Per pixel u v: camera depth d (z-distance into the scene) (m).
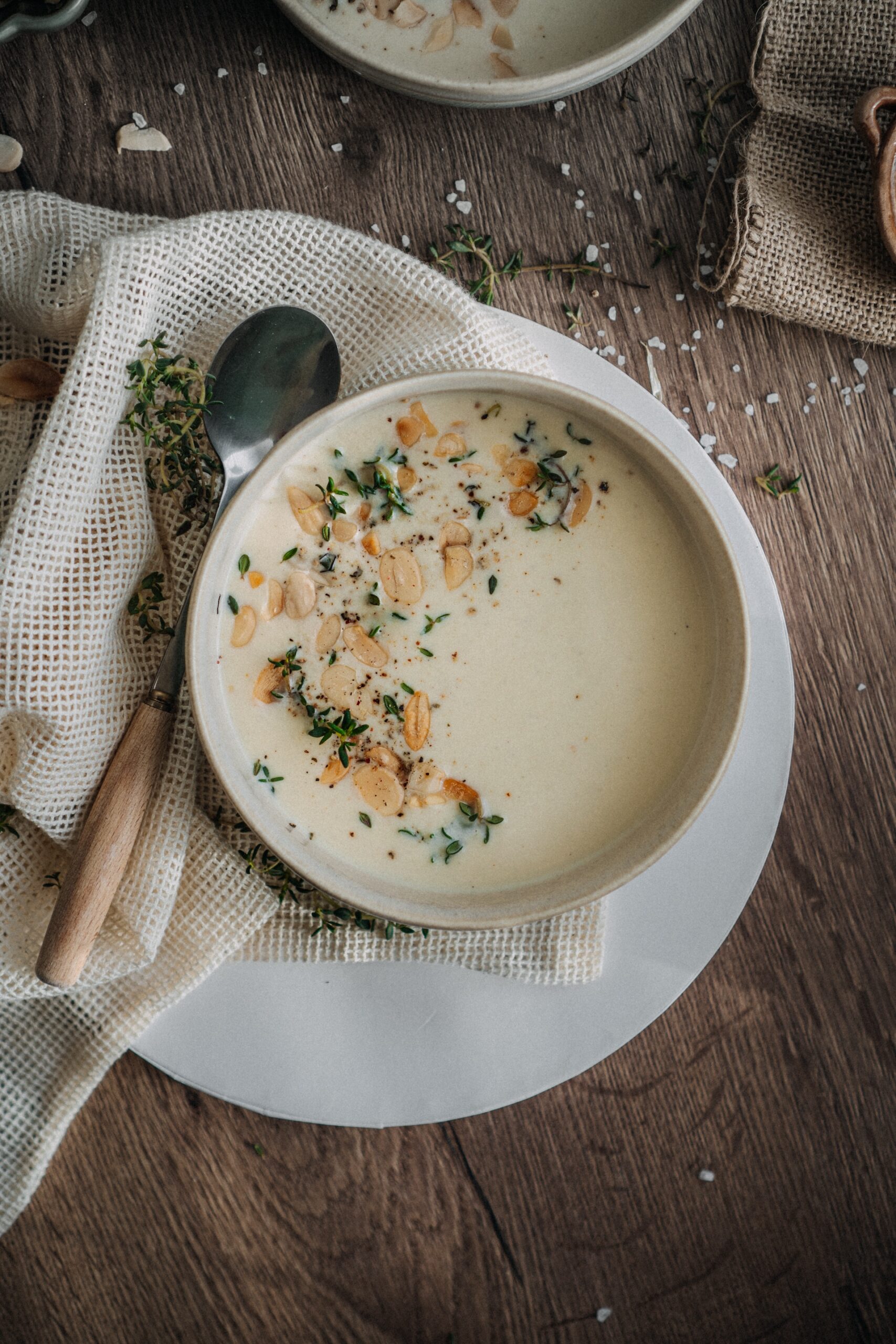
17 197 0.53
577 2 0.56
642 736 0.51
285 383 0.53
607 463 0.51
